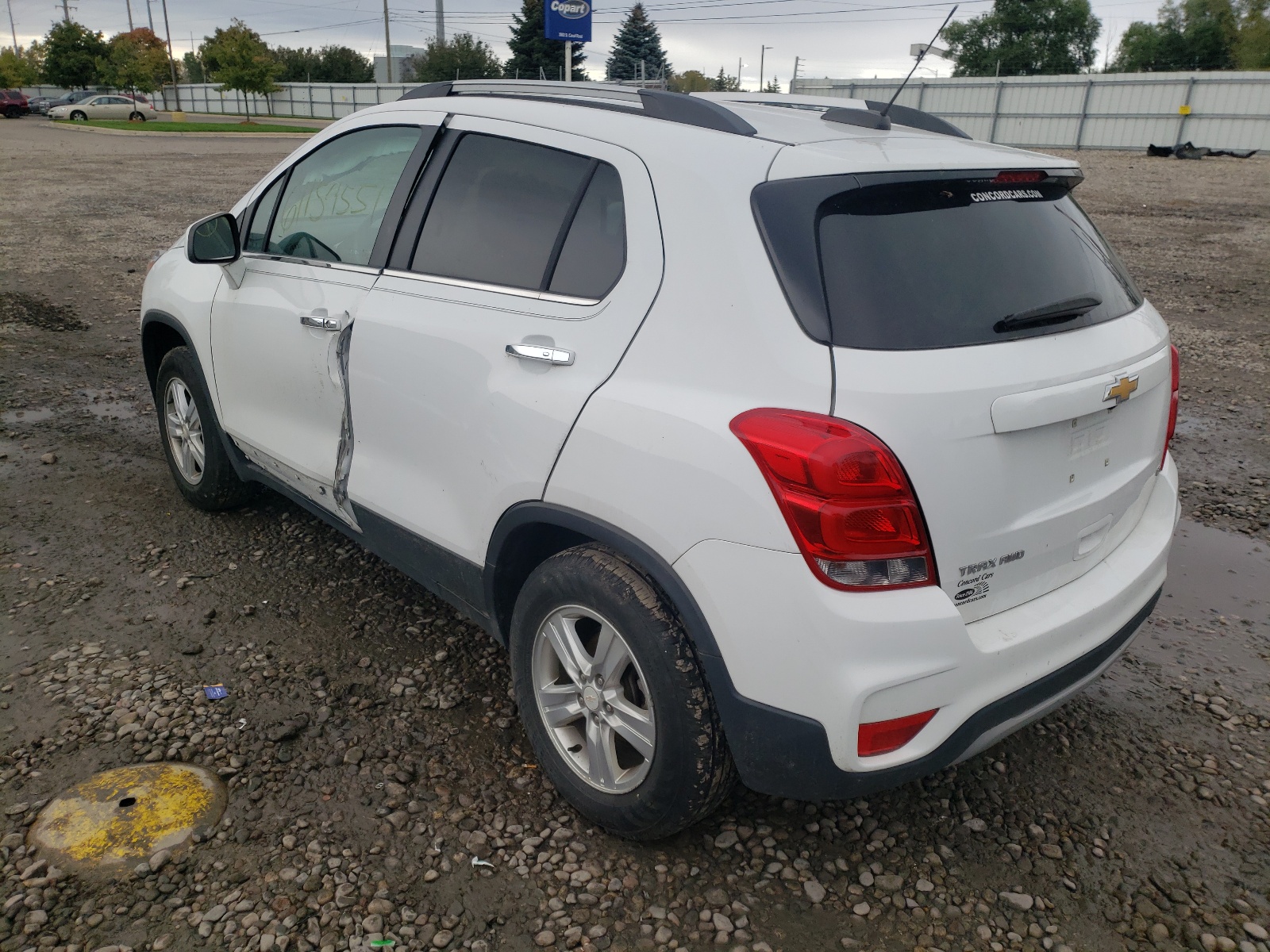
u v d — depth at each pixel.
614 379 2.35
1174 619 3.90
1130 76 34.31
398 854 2.50
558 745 2.65
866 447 1.98
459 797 2.72
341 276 3.29
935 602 2.07
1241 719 3.23
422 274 2.99
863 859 2.56
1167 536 2.77
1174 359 2.89
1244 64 56.94
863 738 2.07
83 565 4.00
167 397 4.50
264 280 3.69
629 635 2.31
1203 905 2.44
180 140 33.97
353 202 3.38
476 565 2.78
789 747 2.13
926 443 2.03
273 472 3.82
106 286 9.77
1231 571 4.32
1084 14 50.72
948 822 2.71
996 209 2.44
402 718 3.07
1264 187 21.53
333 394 3.27
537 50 56.94
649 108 2.63
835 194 2.20
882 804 2.77
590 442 2.35
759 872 2.50
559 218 2.64
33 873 2.38
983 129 38.34
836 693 2.04
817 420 2.02
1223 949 2.30
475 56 64.19
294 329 3.42
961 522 2.10
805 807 2.74
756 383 2.11
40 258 11.09
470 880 2.43
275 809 2.64
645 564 2.25
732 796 2.78
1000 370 2.14
